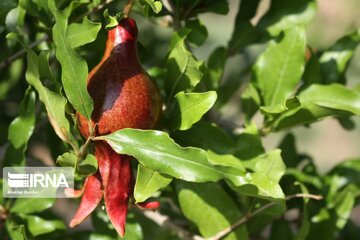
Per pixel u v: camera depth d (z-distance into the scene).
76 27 0.34
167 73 0.37
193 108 0.35
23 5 0.39
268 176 0.37
